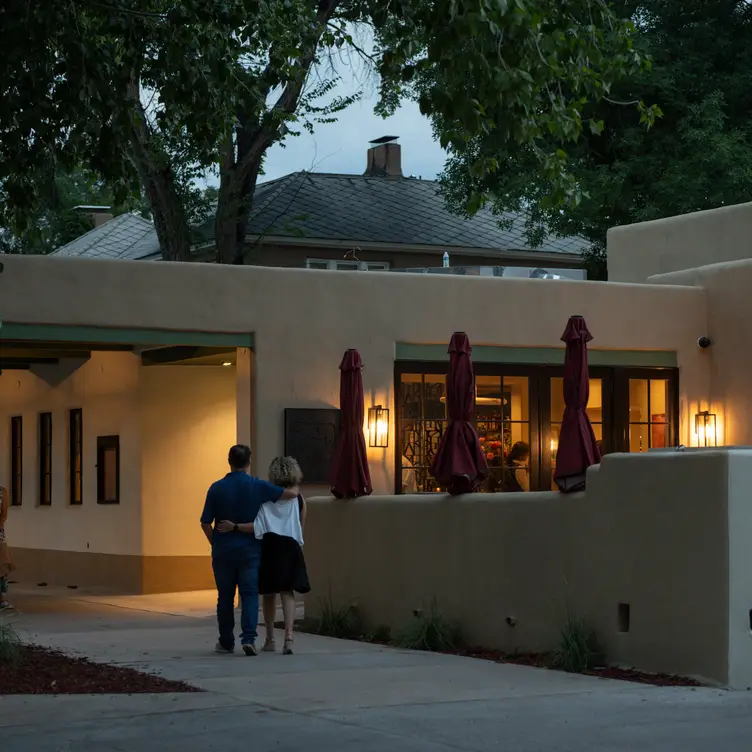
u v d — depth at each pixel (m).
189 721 8.12
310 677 10.27
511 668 10.98
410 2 11.99
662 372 20.30
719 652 9.81
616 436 19.91
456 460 12.99
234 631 14.54
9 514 24.73
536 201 29.48
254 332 17.52
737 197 28.09
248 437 17.59
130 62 13.27
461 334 13.20
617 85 28.78
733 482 9.87
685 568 10.16
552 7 11.49
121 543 20.53
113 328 16.84
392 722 8.13
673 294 20.25
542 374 19.53
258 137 28.20
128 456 20.36
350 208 34.78
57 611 17.41
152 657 11.72
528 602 11.91
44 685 9.62
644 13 30.61
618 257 23.23
